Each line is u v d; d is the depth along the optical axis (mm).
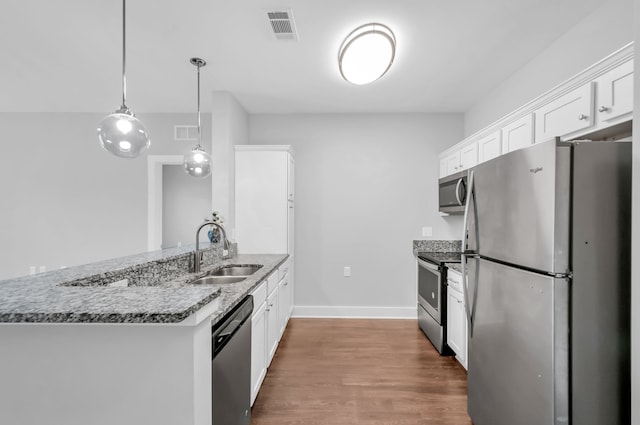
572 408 1143
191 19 1979
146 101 3504
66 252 3871
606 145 1145
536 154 1229
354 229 3781
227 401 1277
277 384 2256
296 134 3795
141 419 856
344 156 3781
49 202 3867
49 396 851
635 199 1081
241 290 1579
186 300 906
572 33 2045
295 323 3539
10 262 3857
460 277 2469
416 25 2018
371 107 3568
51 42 2271
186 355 859
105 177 3896
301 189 3799
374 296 3779
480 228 1663
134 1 1805
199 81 2773
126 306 858
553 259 1148
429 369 2494
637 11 1084
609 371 1146
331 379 2330
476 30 2074
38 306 861
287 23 2010
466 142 2941
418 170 3752
